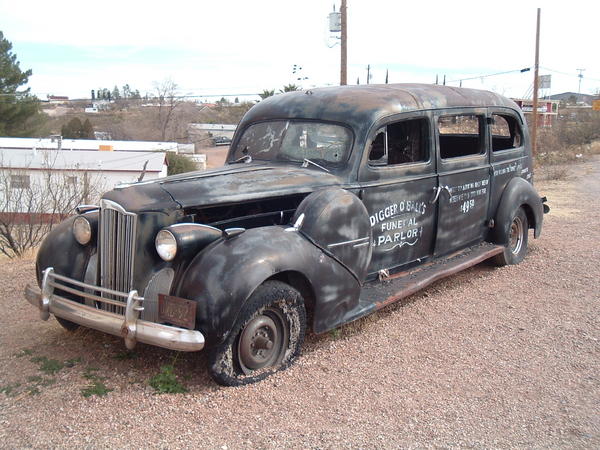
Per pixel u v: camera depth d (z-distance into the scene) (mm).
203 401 3873
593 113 43188
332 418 3732
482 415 3834
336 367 4453
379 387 4164
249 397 3955
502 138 7902
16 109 42750
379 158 5543
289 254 4223
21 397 3855
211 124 72125
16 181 12133
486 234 7137
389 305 5887
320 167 5246
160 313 3957
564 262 7578
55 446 3328
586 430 3686
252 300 4027
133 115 78688
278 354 4391
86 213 4598
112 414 3676
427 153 5910
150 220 4109
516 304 6000
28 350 4590
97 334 4934
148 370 4277
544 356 4762
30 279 6594
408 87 6055
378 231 5383
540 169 23266
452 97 6312
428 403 3963
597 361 4688
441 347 4895
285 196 4730
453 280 6801
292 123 5680
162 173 31016
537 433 3643
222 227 4559
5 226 9695
